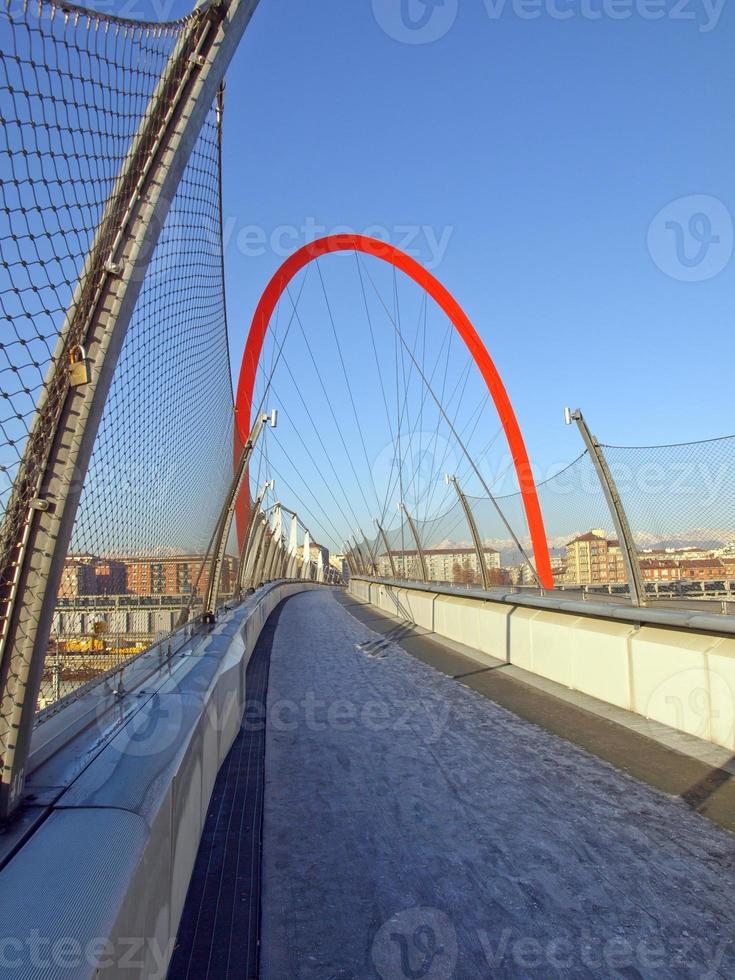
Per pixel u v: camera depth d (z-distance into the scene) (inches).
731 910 99.7
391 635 500.4
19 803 70.9
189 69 82.1
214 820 138.6
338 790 156.3
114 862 60.0
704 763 165.3
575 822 133.3
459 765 172.7
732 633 173.8
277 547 858.8
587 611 253.8
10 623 70.6
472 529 438.9
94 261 74.8
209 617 273.7
